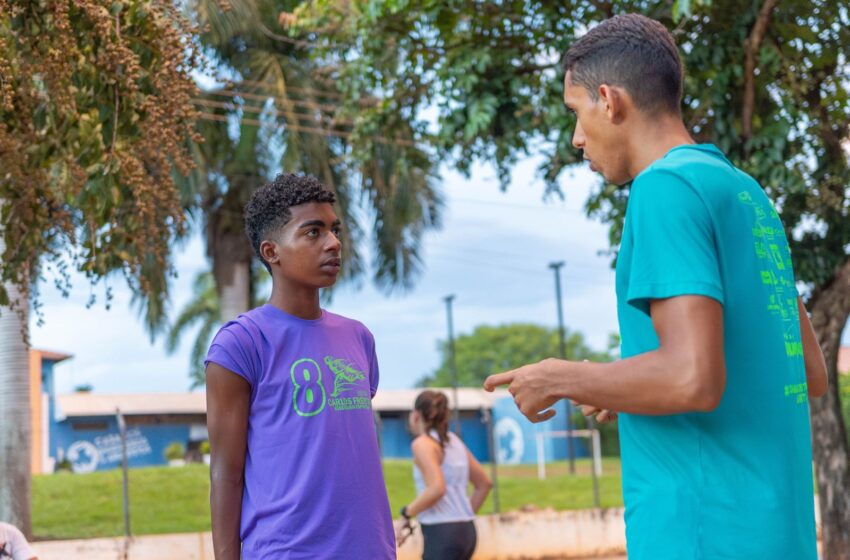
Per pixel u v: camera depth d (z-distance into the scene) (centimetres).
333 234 313
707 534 193
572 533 1317
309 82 1870
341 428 301
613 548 1334
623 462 209
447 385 5678
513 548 1287
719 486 195
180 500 1416
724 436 196
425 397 587
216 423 297
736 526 193
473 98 895
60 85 430
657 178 199
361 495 299
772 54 805
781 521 195
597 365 199
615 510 1352
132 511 1350
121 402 3172
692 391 185
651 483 200
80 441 3125
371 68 988
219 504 296
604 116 215
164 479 1516
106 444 3148
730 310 198
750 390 198
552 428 3538
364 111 1019
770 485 196
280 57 1873
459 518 581
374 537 299
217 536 295
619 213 903
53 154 451
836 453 884
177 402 3228
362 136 1046
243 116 1836
